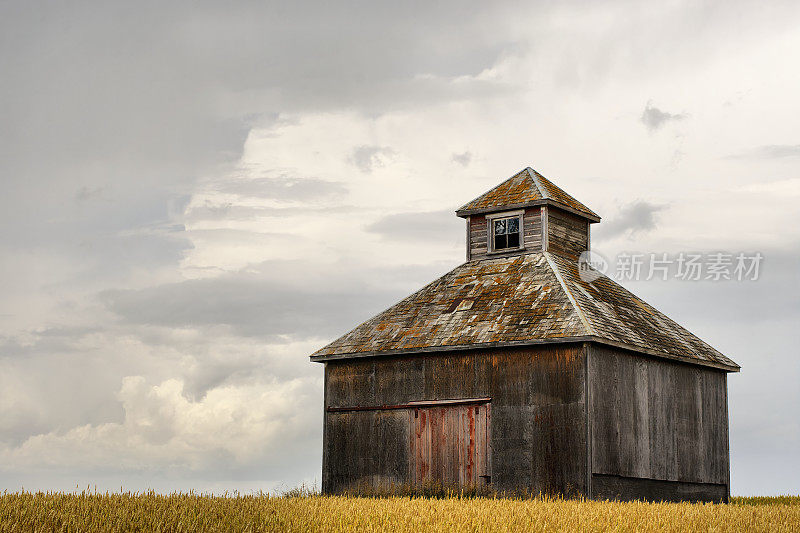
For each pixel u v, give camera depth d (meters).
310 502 24.86
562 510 23.39
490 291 33.72
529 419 30.02
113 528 18.36
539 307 31.58
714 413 35.59
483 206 36.25
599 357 29.91
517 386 30.42
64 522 18.39
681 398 33.78
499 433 30.45
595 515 22.34
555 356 29.94
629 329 32.00
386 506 24.19
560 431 29.39
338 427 33.75
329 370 34.44
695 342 35.72
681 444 33.34
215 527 19.34
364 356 33.31
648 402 31.92
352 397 33.69
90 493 23.45
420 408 32.16
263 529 19.75
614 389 30.36
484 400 30.86
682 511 24.55
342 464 33.38
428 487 31.42
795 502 38.03
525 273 34.00
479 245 36.31
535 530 20.33
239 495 25.72
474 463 30.75
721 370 36.44
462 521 21.39
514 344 30.31
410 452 32.09
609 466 29.59
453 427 31.38
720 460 35.53
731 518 23.36
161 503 22.09
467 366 31.48
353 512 22.56
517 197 35.84
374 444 32.84
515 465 29.98
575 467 28.95
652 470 31.59
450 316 33.12
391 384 32.94
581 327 29.61
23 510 19.50
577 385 29.36
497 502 26.19
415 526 20.84
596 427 29.30
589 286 34.25
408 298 35.50
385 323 34.44
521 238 35.38
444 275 36.12
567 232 36.31
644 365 32.06
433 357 32.22
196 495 24.69
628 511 23.72
